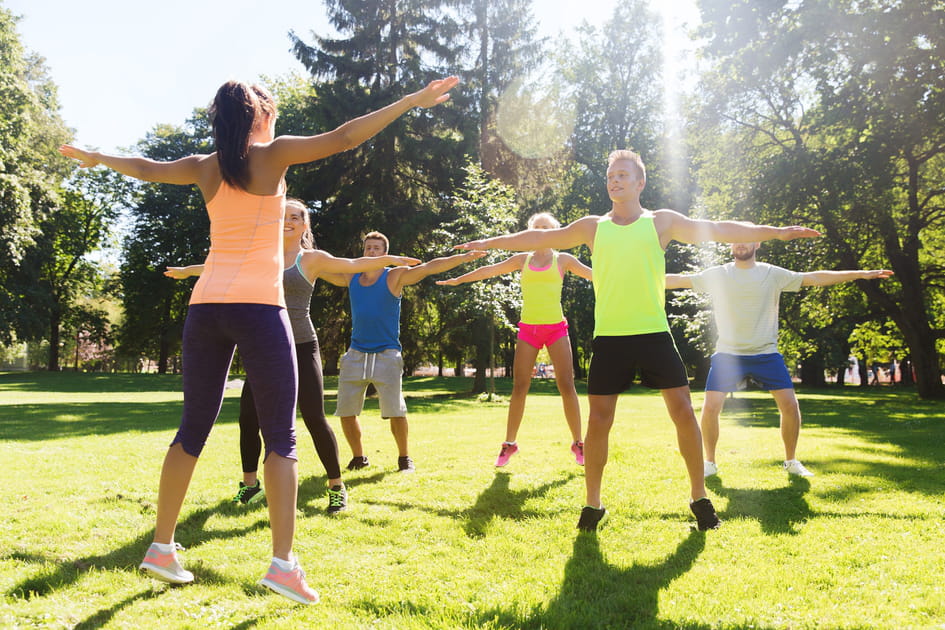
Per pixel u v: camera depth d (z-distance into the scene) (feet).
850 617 7.12
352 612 7.36
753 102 63.67
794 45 57.36
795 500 12.21
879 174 53.93
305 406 11.87
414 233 59.36
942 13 51.49
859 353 77.97
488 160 73.00
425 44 67.72
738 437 22.08
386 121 7.57
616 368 10.52
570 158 97.09
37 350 180.24
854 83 55.11
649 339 10.41
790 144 64.54
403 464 15.35
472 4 72.33
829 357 101.04
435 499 12.41
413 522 10.89
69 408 40.91
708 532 10.28
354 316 15.76
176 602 7.56
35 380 95.09
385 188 62.59
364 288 15.56
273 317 7.82
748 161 63.26
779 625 6.92
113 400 54.13
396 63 66.28
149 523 10.72
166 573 7.63
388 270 15.51
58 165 94.22
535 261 15.80
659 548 9.57
